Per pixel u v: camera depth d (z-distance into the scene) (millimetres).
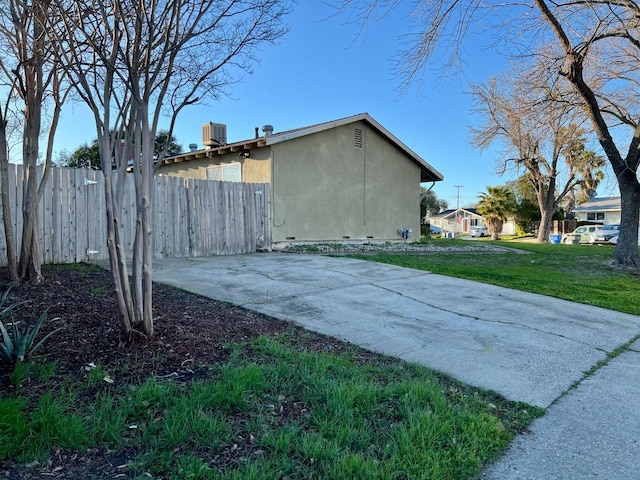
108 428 2307
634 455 2469
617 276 9352
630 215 10742
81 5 3396
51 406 2439
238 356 3498
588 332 5031
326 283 6816
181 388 2840
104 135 3297
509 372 3676
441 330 4781
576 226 34156
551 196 27266
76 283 5609
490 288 7176
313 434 2365
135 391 2746
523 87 10969
